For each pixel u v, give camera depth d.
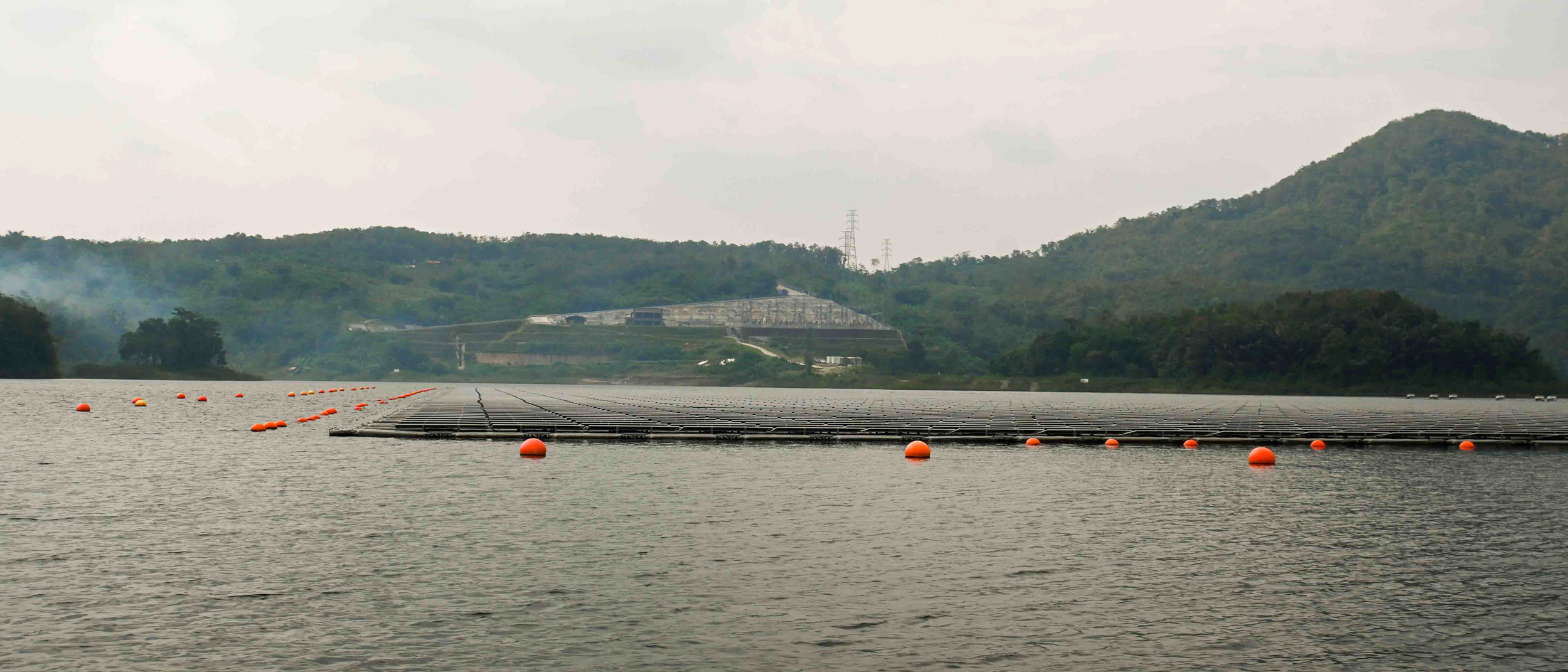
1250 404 166.88
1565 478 48.78
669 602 23.56
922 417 101.31
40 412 90.81
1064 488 43.03
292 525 32.34
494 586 24.72
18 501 36.75
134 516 33.75
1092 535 31.88
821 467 50.16
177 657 19.75
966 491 41.62
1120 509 37.12
